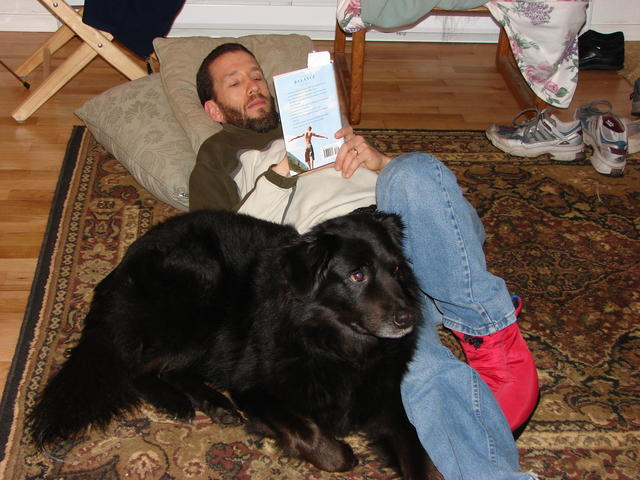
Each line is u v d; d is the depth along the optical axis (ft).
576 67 12.28
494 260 9.93
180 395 7.59
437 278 7.01
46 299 8.97
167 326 7.57
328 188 7.89
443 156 12.47
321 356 6.97
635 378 7.97
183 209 10.28
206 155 8.77
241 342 7.59
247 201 8.12
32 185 11.55
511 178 11.87
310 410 7.00
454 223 6.72
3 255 9.89
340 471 6.79
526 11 11.73
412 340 7.06
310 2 16.94
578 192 11.52
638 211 11.04
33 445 6.98
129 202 11.09
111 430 7.28
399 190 6.81
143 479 6.74
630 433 7.27
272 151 8.38
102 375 7.20
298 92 7.28
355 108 13.42
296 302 6.85
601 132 11.94
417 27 17.44
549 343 8.47
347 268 6.69
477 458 6.03
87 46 13.07
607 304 9.10
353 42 12.76
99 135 11.39
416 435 6.75
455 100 14.78
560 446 7.13
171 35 17.20
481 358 7.22
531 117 13.83
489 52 17.33
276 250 7.24
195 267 7.57
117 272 7.85
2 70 15.29
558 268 9.78
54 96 14.46
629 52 17.01
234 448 7.13
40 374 7.84
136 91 11.21
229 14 16.94
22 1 16.85
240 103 9.18
